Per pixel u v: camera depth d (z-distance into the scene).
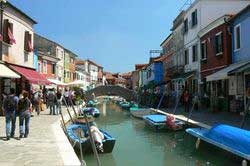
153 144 18.94
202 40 33.84
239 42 26.03
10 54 26.97
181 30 43.25
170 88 49.56
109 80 148.62
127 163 14.47
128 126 28.56
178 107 36.50
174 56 48.88
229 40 27.36
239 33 25.89
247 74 23.89
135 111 34.56
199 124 19.06
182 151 16.84
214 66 30.23
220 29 28.56
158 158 15.34
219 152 14.82
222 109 27.78
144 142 19.66
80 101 44.78
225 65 27.58
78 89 57.34
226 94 27.61
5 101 14.68
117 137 21.83
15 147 12.84
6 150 12.27
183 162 14.51
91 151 14.88
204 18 33.94
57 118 24.19
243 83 24.41
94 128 14.98
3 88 25.95
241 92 24.73
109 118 36.72
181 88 41.97
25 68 30.36
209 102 30.94
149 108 36.97
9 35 26.09
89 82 101.75
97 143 14.62
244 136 12.48
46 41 55.16
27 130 15.20
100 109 52.97
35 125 19.67
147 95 46.19
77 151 14.73
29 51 31.11
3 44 25.61
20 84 29.20
